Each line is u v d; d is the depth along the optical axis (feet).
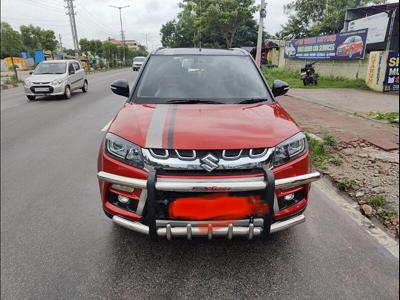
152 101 10.22
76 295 7.47
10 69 126.00
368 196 12.11
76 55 107.45
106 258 8.71
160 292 7.54
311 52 63.26
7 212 11.25
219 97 10.43
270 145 7.46
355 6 90.33
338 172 14.35
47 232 9.98
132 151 7.52
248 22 133.28
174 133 7.59
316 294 7.46
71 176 14.46
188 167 7.09
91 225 10.34
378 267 8.36
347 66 52.85
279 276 8.02
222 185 6.90
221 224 7.25
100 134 22.11
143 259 8.64
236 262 8.51
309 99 36.40
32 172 15.03
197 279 7.93
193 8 115.03
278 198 7.60
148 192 7.00
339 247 9.17
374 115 26.40
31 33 177.47
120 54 218.38
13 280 7.95
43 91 39.01
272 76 64.69
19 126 24.98
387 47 50.16
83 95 45.21
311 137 19.20
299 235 9.73
